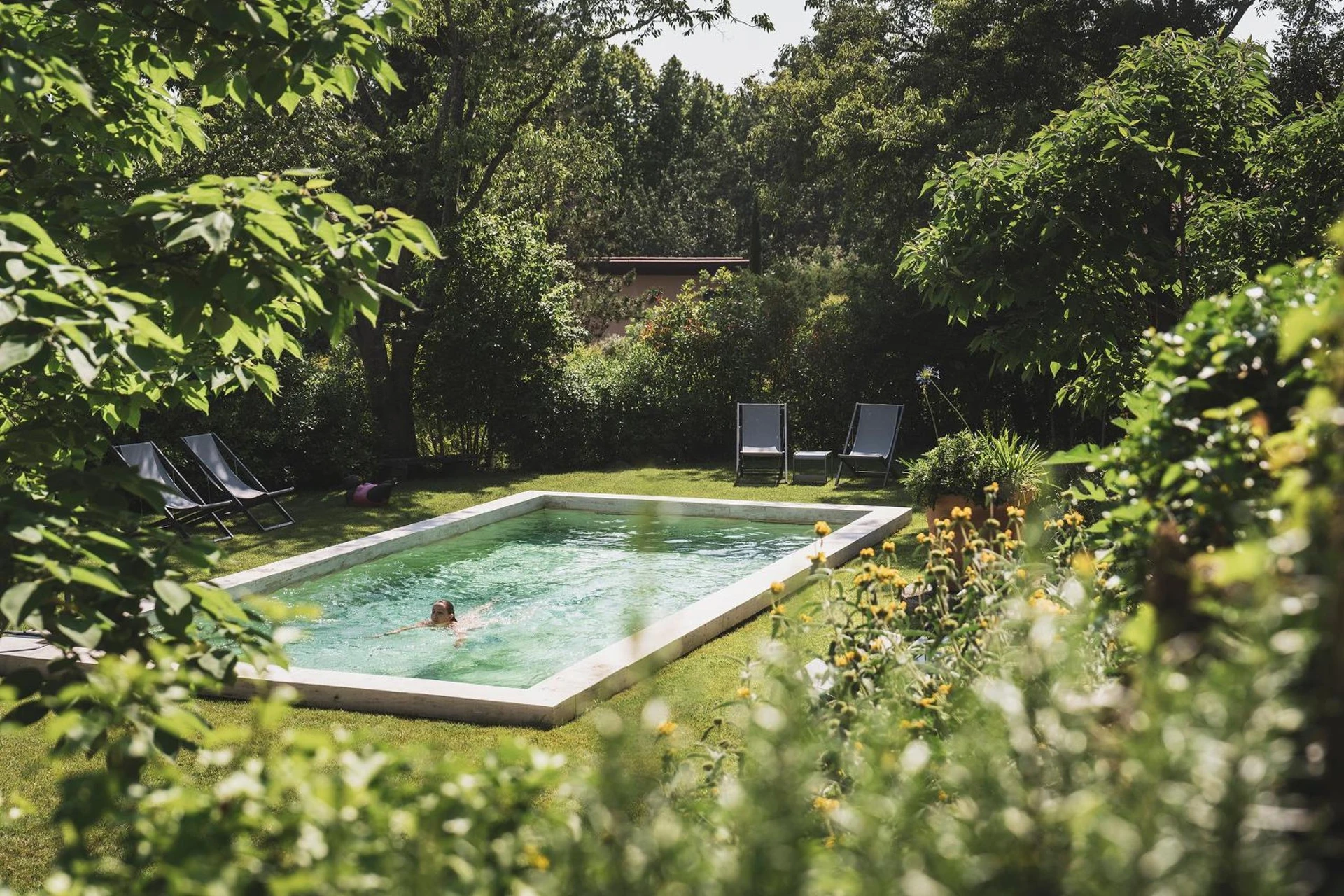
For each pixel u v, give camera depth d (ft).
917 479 27.20
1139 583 8.73
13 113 10.98
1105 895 4.27
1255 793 4.16
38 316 8.30
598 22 50.85
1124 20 57.72
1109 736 5.56
